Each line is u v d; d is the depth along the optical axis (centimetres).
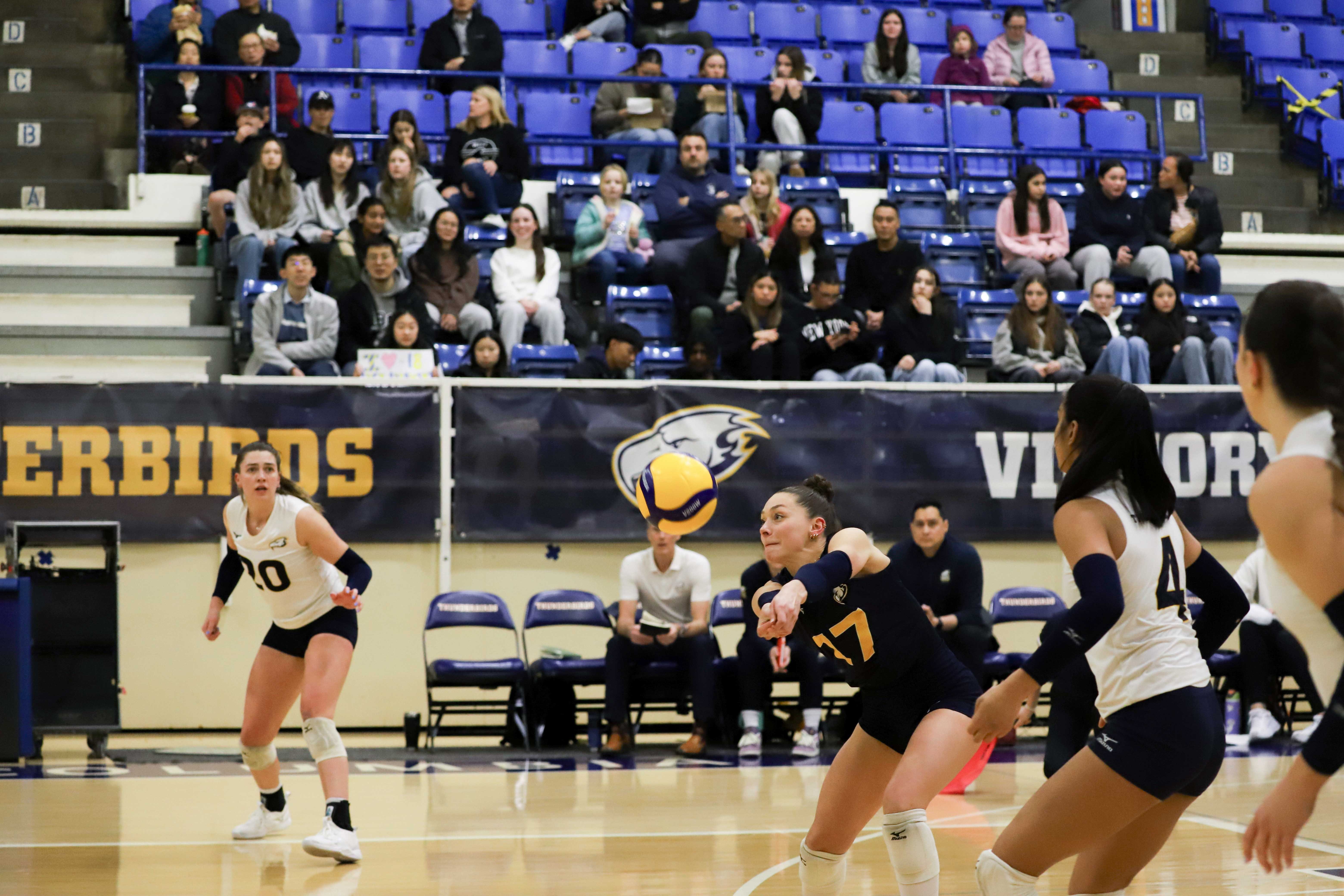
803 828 777
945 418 1420
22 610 1088
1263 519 289
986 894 392
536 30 2009
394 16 1972
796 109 1772
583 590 1370
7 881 619
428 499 1344
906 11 2120
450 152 1638
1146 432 392
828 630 460
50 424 1291
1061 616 367
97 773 1034
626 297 1531
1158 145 1867
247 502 699
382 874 639
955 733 450
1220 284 1700
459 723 1348
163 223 1636
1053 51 2164
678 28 1975
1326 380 287
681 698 1247
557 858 681
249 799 898
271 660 723
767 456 1391
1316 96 2167
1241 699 1288
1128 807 377
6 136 1741
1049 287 1475
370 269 1431
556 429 1370
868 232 1758
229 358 1478
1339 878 643
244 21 1750
